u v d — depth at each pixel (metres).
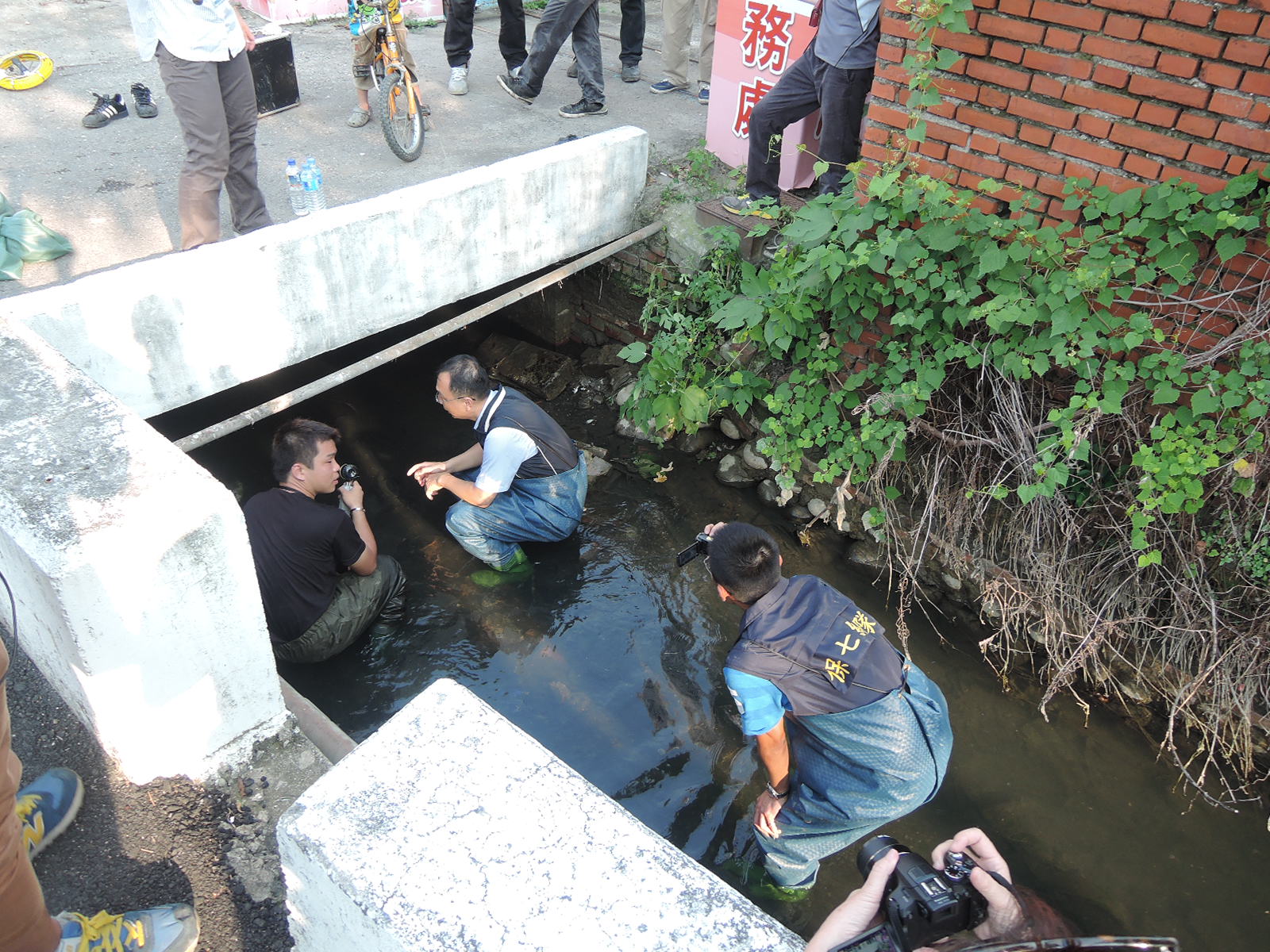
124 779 2.54
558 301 6.09
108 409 2.54
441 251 4.54
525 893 1.50
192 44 3.88
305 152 5.71
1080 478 3.94
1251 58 2.97
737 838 3.44
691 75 7.43
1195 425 3.50
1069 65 3.35
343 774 1.68
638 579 4.56
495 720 1.80
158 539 2.15
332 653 4.03
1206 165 3.21
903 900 1.21
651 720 3.87
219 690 2.53
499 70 7.26
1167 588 3.85
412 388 5.79
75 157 5.42
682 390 4.96
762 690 2.74
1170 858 3.43
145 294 3.57
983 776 3.70
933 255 3.90
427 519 4.85
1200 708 3.82
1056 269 3.62
